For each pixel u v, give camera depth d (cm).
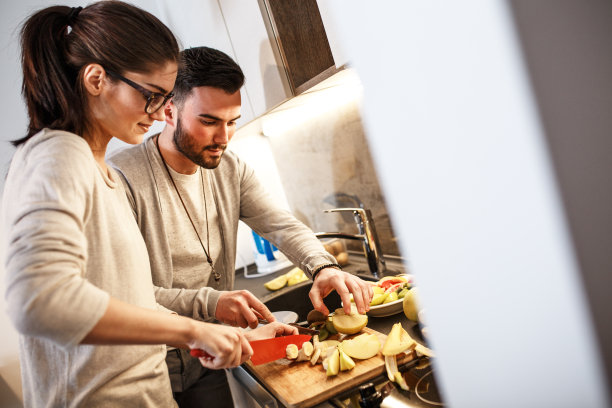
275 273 203
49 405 77
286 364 101
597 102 27
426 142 31
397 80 31
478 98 27
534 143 25
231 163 143
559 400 30
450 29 26
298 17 122
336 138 177
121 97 79
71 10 80
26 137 80
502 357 32
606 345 27
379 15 30
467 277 32
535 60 25
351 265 178
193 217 134
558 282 27
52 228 60
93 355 77
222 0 135
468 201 30
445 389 38
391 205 36
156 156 129
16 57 209
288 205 236
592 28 27
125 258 81
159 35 80
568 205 26
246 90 142
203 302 108
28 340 77
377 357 91
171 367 126
